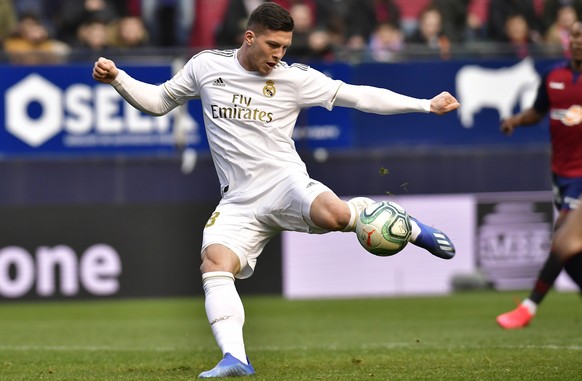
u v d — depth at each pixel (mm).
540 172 49062
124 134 46594
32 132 45969
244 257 23578
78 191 46438
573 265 33250
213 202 47188
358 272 48469
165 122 46844
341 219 22609
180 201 47062
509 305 44500
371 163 47812
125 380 22922
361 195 47844
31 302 46375
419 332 35406
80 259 46594
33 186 46094
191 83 24188
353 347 30703
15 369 26094
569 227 16062
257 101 23453
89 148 46406
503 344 30188
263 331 36969
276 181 23469
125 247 46875
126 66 45875
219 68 23703
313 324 39156
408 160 48000
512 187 48875
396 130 47969
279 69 23531
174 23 55719
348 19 57062
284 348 30875
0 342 34125
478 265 48906
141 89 24156
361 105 23766
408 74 47906
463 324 37938
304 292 48156
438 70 48062
